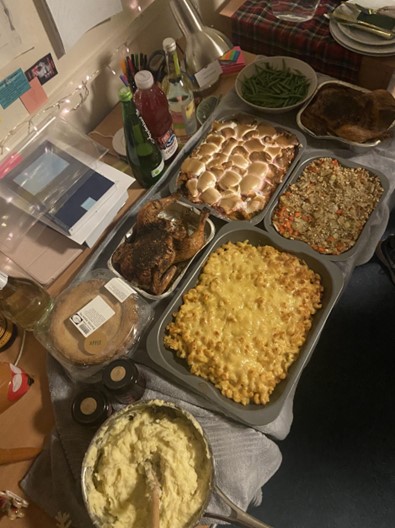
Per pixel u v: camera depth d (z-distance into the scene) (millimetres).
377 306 1596
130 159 1062
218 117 1176
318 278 962
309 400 1476
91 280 936
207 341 886
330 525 1317
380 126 1116
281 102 1190
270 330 898
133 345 905
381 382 1482
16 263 1014
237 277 953
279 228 1025
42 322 932
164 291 953
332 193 1059
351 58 1229
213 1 1399
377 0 1263
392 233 1674
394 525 1302
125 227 1057
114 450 736
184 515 697
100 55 1153
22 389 893
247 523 727
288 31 1282
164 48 1048
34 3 935
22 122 1055
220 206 1042
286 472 1387
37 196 1015
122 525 697
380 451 1390
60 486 804
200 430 738
